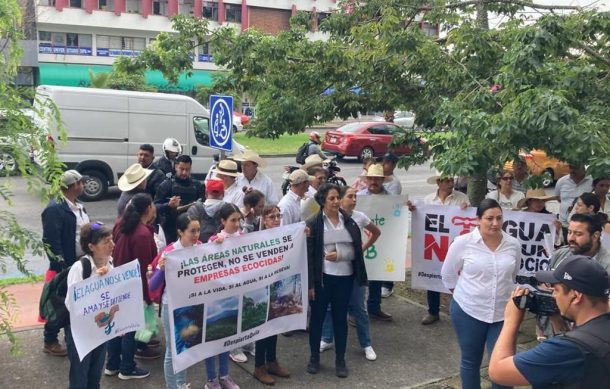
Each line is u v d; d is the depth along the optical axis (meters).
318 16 9.84
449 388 5.29
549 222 6.23
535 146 5.43
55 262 5.28
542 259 6.29
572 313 2.54
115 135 14.20
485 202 4.48
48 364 5.44
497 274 4.40
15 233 3.92
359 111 8.30
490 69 7.21
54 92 13.58
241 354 5.75
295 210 6.21
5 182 4.03
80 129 13.84
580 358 2.40
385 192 6.95
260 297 5.14
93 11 44.28
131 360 5.21
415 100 7.91
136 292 4.59
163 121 14.71
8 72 3.82
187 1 47.22
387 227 6.62
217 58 8.26
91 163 14.03
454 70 7.17
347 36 9.07
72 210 5.53
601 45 7.36
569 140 5.14
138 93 14.48
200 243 5.29
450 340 6.38
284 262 5.25
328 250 5.34
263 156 24.52
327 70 7.87
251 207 6.00
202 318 4.85
